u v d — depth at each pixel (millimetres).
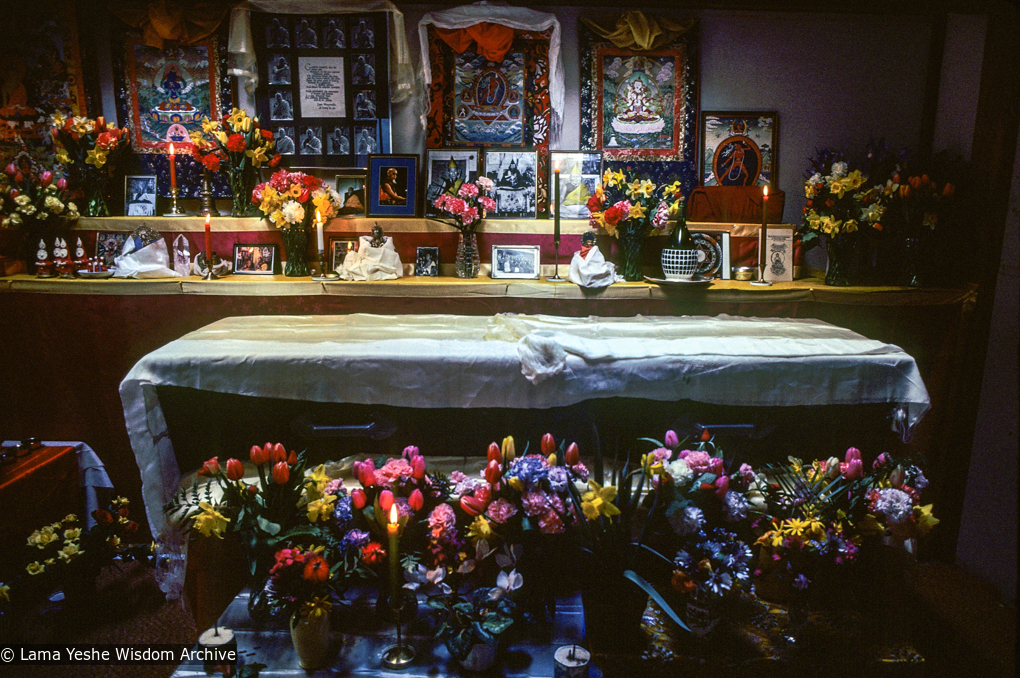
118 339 3188
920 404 2354
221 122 3416
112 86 3447
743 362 2307
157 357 2287
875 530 2111
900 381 2352
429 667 1920
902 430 2436
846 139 3584
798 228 3438
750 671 1971
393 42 3416
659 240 3455
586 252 3256
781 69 3518
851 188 3125
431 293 3186
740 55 3502
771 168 3578
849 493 2127
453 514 1995
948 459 3170
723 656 1979
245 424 2404
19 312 3152
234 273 3348
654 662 1965
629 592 1966
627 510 1971
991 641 2633
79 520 3158
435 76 3418
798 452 2473
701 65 3512
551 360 2268
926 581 3061
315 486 2068
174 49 3426
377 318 2910
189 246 3346
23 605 2693
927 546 3234
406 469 2043
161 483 2398
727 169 3566
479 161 3428
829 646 2021
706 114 3527
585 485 2338
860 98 3545
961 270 3146
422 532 2066
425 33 3381
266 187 3209
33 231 3266
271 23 3369
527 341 2299
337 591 2023
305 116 3455
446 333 2604
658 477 1986
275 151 3477
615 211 3170
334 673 1899
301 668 1920
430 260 3398
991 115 2992
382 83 3428
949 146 3371
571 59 3482
